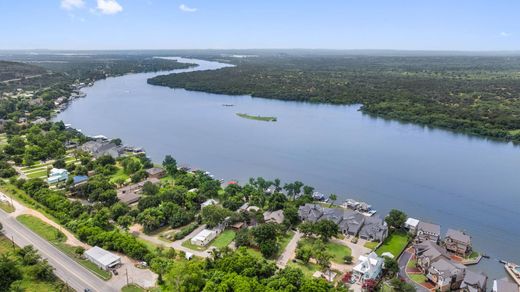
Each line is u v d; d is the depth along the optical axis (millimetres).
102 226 142375
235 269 112875
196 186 188250
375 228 144625
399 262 130500
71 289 106438
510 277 123562
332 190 197125
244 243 135500
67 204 156125
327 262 121750
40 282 108500
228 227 151625
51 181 189875
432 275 117312
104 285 109125
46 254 124312
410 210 176500
